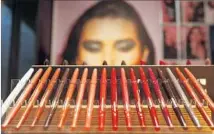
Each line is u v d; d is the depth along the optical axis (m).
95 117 0.63
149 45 1.96
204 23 1.97
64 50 1.94
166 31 1.97
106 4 1.99
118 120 0.62
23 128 0.58
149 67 0.81
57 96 0.69
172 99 0.68
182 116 0.61
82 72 0.79
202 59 1.95
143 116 0.62
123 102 0.67
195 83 0.73
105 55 1.95
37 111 0.63
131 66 0.81
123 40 1.96
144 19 1.98
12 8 1.68
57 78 0.76
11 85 0.76
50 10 1.95
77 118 0.60
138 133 0.58
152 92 0.74
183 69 0.80
